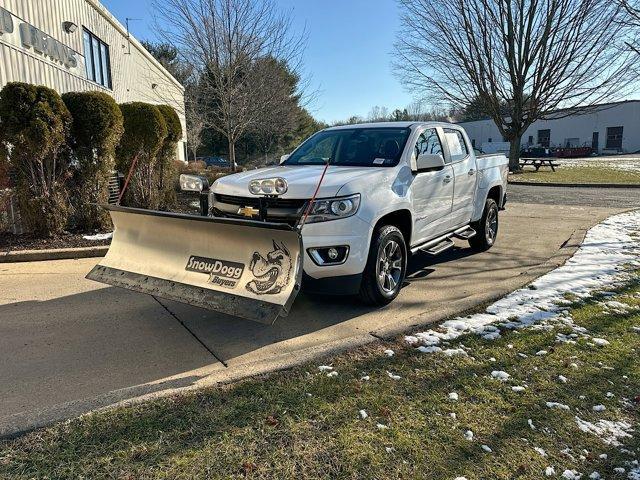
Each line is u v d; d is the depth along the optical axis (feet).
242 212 14.19
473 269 20.81
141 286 13.58
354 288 14.24
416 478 7.50
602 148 189.16
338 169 15.72
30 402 9.72
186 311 15.25
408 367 11.09
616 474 7.73
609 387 10.35
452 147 20.76
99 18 58.18
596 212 39.27
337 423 8.87
